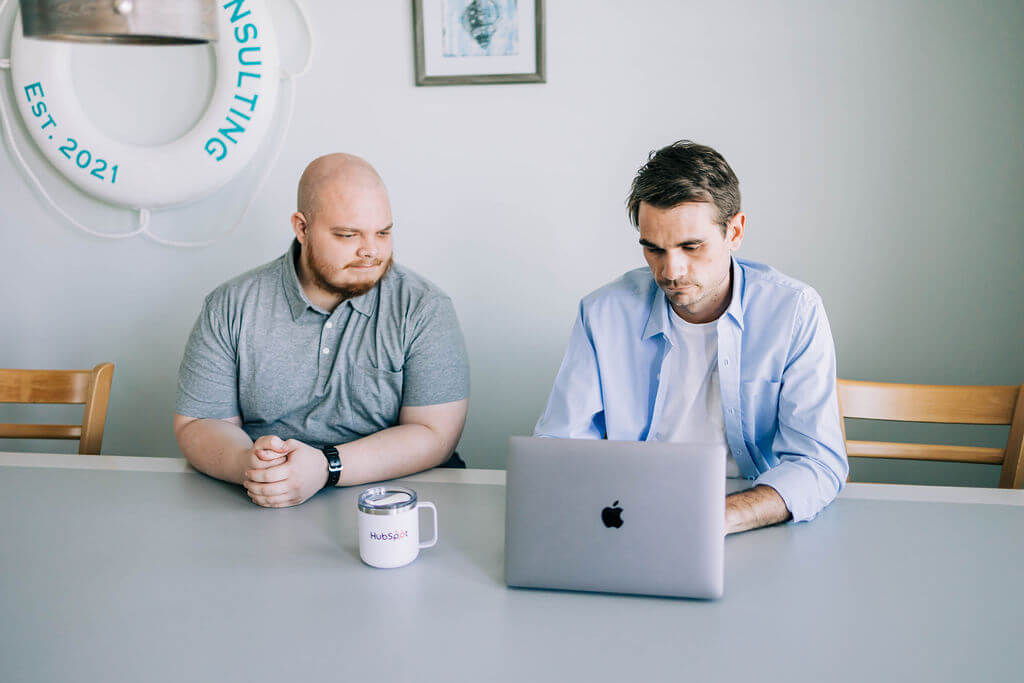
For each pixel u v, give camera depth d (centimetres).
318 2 208
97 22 109
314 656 85
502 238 212
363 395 160
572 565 97
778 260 203
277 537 116
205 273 222
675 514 95
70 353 230
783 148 199
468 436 222
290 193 217
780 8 194
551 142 207
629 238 208
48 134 210
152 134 217
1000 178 193
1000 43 188
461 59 204
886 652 84
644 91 202
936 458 153
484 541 113
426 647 86
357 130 212
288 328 158
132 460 153
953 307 199
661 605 95
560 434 141
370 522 104
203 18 115
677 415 145
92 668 83
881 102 194
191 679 81
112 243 224
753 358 138
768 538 112
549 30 202
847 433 210
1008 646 85
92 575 104
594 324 147
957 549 108
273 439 126
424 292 158
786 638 87
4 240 227
